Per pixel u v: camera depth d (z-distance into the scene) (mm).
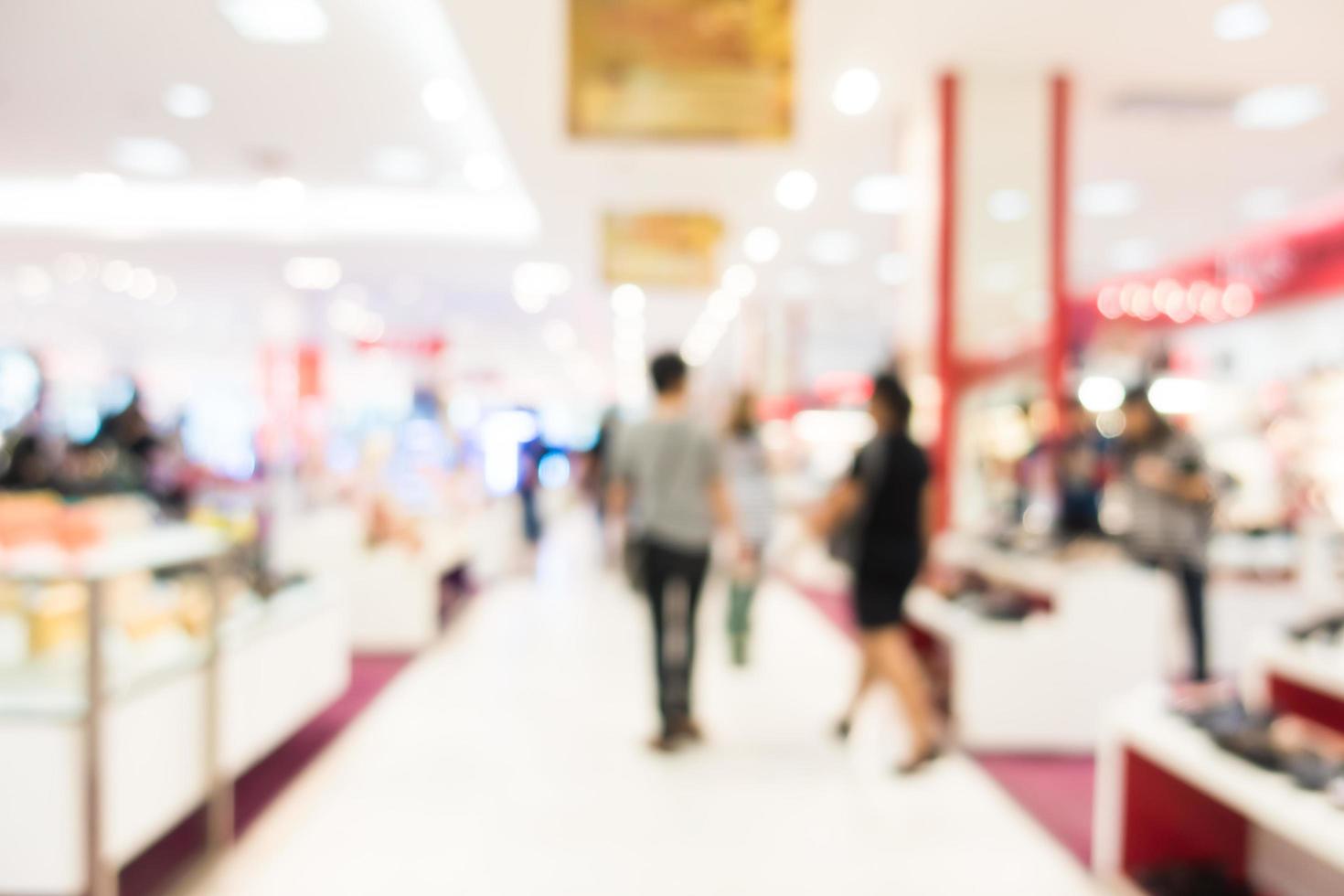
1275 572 5273
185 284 14148
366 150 8094
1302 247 5590
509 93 5984
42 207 10164
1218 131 6859
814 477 12508
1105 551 4406
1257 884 2818
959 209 5664
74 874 2381
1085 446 5035
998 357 5660
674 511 3986
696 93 3270
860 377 14875
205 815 3309
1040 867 2986
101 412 6980
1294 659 2979
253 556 3768
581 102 3268
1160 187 8508
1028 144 5684
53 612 2689
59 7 5398
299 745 4031
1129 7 4895
